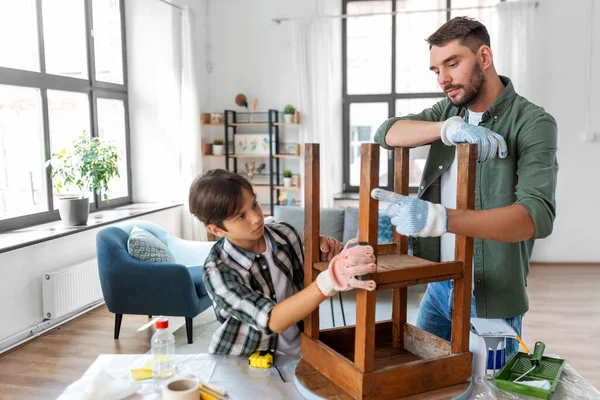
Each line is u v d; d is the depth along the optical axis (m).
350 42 5.84
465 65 1.24
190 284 3.12
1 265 3.10
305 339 1.20
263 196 6.07
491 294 1.34
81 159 3.85
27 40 3.78
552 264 5.24
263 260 1.25
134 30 5.21
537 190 1.14
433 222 0.97
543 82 5.13
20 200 3.76
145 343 3.22
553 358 1.26
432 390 1.06
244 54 5.95
